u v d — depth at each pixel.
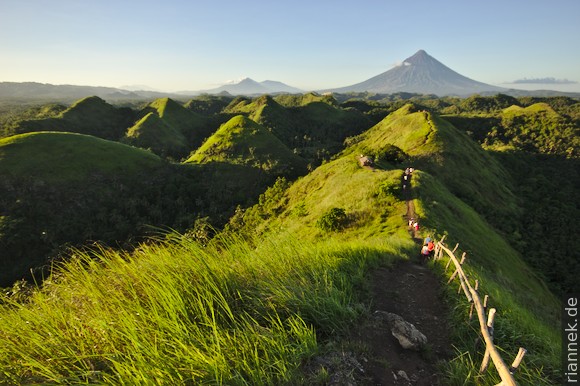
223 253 5.58
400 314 6.67
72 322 3.52
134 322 3.54
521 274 30.31
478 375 4.38
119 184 93.56
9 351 3.29
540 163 126.38
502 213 67.56
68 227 75.75
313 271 6.14
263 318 4.43
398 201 28.91
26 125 165.50
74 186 86.81
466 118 195.75
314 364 3.94
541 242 58.44
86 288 4.02
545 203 83.31
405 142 96.94
